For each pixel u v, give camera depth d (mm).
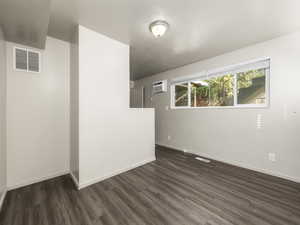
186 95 3803
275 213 1518
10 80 1938
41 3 1295
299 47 2088
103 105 2209
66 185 2045
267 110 2402
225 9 1619
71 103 2320
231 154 2861
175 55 3000
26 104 2051
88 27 1972
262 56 2424
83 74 1975
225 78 3053
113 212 1530
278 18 1780
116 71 2371
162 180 2221
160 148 4047
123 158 2510
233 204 1661
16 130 1979
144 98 4957
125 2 1499
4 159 1808
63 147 2359
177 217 1463
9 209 1563
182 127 3777
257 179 2244
